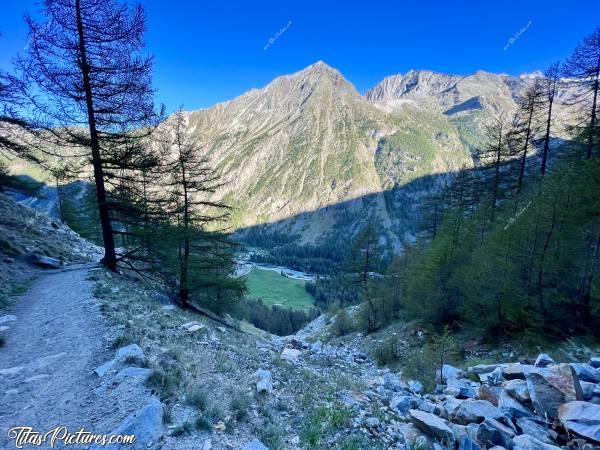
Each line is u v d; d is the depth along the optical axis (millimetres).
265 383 8703
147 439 4957
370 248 44844
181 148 20031
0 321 10516
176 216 20906
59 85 14680
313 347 26047
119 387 6414
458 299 27594
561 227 18125
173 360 8391
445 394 11914
